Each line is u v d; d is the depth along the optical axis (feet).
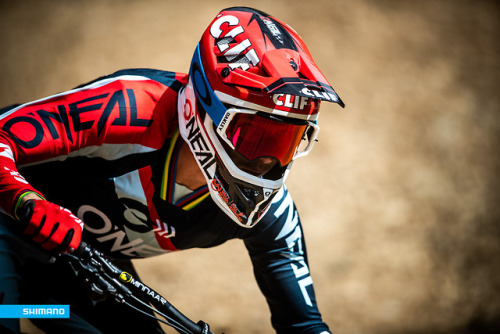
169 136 20.15
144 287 18.81
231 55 19.04
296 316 22.74
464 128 68.03
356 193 57.82
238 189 19.49
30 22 76.69
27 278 21.21
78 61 70.38
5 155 17.24
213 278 47.42
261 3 81.41
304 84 18.04
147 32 75.61
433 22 83.76
